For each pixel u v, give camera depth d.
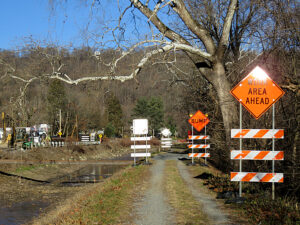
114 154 47.25
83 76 12.51
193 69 22.78
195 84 23.41
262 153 8.55
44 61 12.30
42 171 25.72
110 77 12.45
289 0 10.84
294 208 7.41
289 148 10.84
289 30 10.72
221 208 8.03
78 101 49.06
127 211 7.82
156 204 8.66
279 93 8.60
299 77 10.76
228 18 13.34
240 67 16.56
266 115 12.11
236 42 17.30
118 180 13.39
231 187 10.39
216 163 21.39
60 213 8.70
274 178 8.46
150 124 82.44
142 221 6.86
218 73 14.02
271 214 6.83
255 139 12.79
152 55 13.18
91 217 7.11
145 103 82.75
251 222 6.60
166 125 85.38
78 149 40.66
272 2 11.27
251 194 9.22
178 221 6.82
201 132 28.34
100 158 40.50
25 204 14.56
